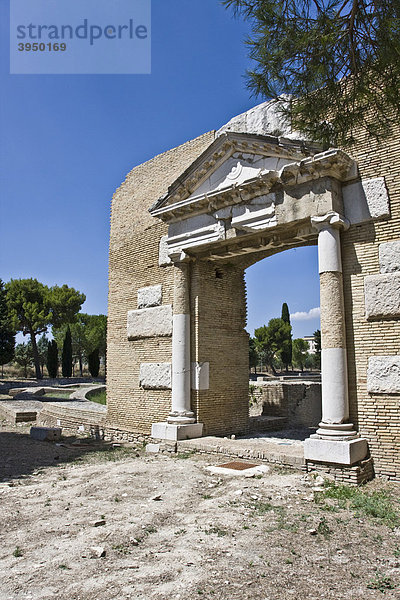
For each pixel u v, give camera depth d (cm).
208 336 1405
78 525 691
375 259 1027
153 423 1403
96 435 1642
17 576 521
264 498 823
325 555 574
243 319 1552
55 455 1329
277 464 1047
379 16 609
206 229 1323
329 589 486
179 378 1344
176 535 648
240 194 1225
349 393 1029
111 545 611
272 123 1260
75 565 549
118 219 1705
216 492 870
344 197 1088
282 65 688
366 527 676
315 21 650
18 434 1811
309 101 721
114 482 955
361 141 1079
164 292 1468
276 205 1155
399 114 686
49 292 5694
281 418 1717
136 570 534
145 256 1557
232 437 1372
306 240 1220
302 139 1156
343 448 932
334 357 1011
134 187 1666
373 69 658
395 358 974
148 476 999
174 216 1408
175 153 1538
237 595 472
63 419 1884
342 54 666
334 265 1044
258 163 1212
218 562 553
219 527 675
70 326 6353
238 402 1490
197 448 1214
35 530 674
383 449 972
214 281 1459
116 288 1655
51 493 891
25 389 3784
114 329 1633
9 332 4909
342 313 1034
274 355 7469
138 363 1514
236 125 1363
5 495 878
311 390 1941
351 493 845
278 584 496
